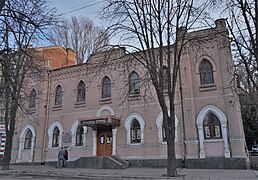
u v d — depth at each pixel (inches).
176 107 803.4
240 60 557.3
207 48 808.3
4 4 337.4
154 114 833.5
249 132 1175.6
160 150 796.6
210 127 759.7
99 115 928.9
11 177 628.4
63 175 638.5
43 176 648.4
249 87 585.9
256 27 403.2
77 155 933.2
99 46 612.4
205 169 700.0
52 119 1031.6
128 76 866.8
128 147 845.2
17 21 398.0
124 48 607.5
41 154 1000.2
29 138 1056.8
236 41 486.6
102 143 908.6
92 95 967.0
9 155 793.6
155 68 592.4
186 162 745.6
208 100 772.0
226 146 716.7
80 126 970.1
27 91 993.5
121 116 887.1
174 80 586.6
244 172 599.8
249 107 959.6
